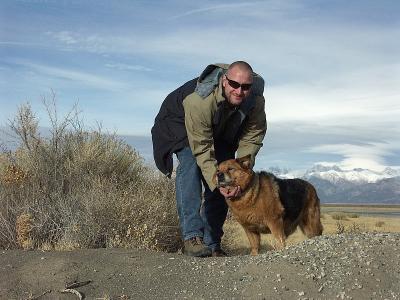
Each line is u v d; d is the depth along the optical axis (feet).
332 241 9.81
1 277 10.16
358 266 8.87
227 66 11.36
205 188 12.71
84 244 13.58
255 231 12.92
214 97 11.14
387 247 9.39
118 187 16.31
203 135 11.42
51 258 10.96
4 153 16.88
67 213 14.33
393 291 8.32
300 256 9.44
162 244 14.55
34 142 16.96
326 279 8.67
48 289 9.63
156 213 14.71
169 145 11.91
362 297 8.22
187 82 12.22
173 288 9.30
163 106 12.24
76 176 16.19
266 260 9.61
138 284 9.61
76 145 17.30
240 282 9.07
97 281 9.80
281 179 13.39
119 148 17.85
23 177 15.25
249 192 12.18
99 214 14.10
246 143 12.32
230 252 15.72
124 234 13.97
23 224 13.66
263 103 12.01
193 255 11.32
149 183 17.07
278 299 8.38
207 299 8.70
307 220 14.28
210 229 12.78
